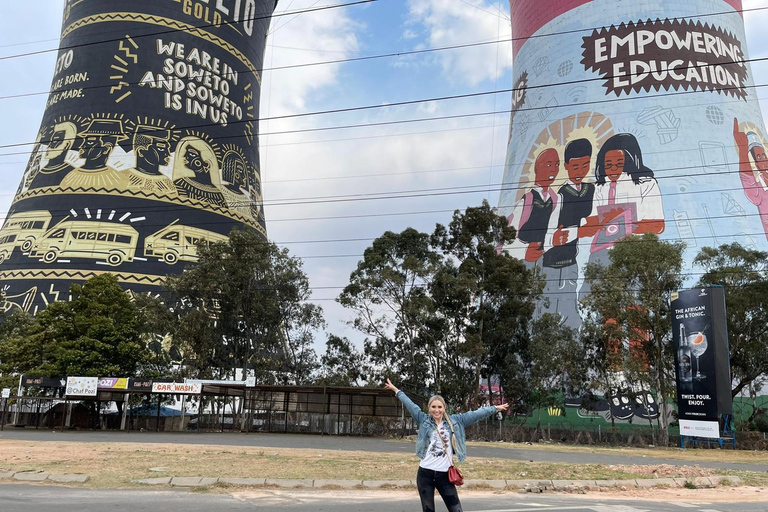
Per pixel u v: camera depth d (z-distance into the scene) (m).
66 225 74.25
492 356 55.41
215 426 53.44
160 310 56.41
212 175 84.69
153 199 78.00
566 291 71.94
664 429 46.59
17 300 70.31
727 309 48.56
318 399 49.56
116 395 48.31
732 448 42.59
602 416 63.12
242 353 59.62
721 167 73.50
